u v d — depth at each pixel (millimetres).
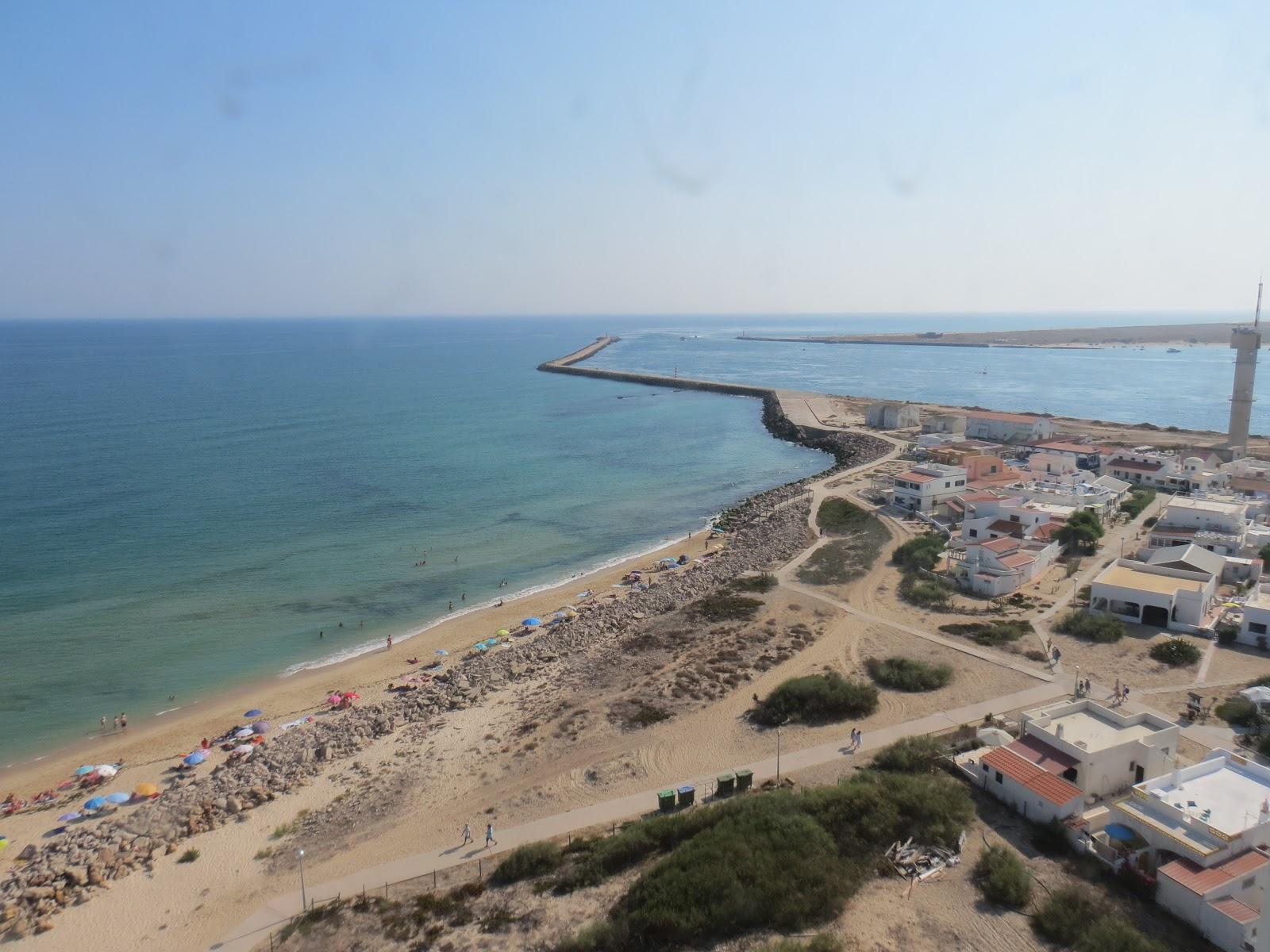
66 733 55875
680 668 57875
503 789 44094
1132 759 39062
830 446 160375
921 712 49344
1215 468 111438
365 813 43031
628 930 30203
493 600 80938
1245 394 128750
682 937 29875
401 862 38188
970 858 34719
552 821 40531
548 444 165125
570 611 74438
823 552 84375
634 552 96875
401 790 45000
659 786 42906
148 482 124938
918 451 138250
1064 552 80500
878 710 49719
